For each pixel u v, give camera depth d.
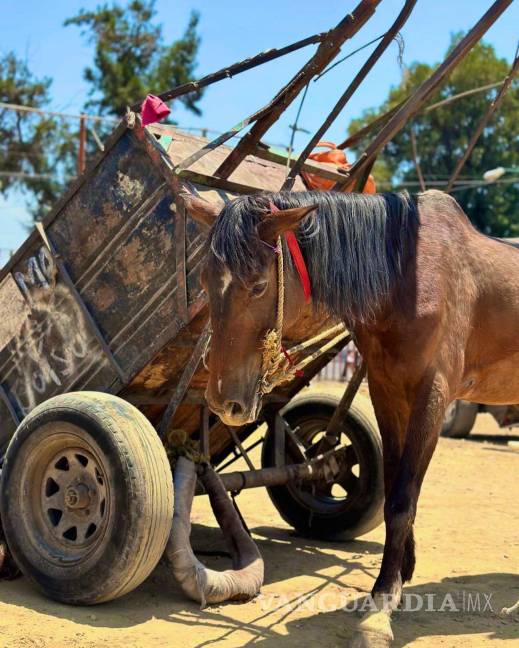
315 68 3.70
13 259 4.34
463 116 31.55
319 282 3.44
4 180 29.81
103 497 3.71
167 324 3.78
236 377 3.04
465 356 3.86
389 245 3.60
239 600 3.92
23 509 3.84
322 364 4.97
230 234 3.03
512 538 5.50
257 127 3.85
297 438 5.16
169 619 3.57
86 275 4.09
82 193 4.09
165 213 3.81
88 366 4.07
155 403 4.25
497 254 3.97
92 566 3.52
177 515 3.82
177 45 31.84
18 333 4.34
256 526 5.75
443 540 5.39
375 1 3.54
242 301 3.02
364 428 5.06
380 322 3.61
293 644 3.32
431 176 30.45
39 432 3.78
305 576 4.45
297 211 2.98
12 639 3.18
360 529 5.16
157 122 4.16
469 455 9.66
